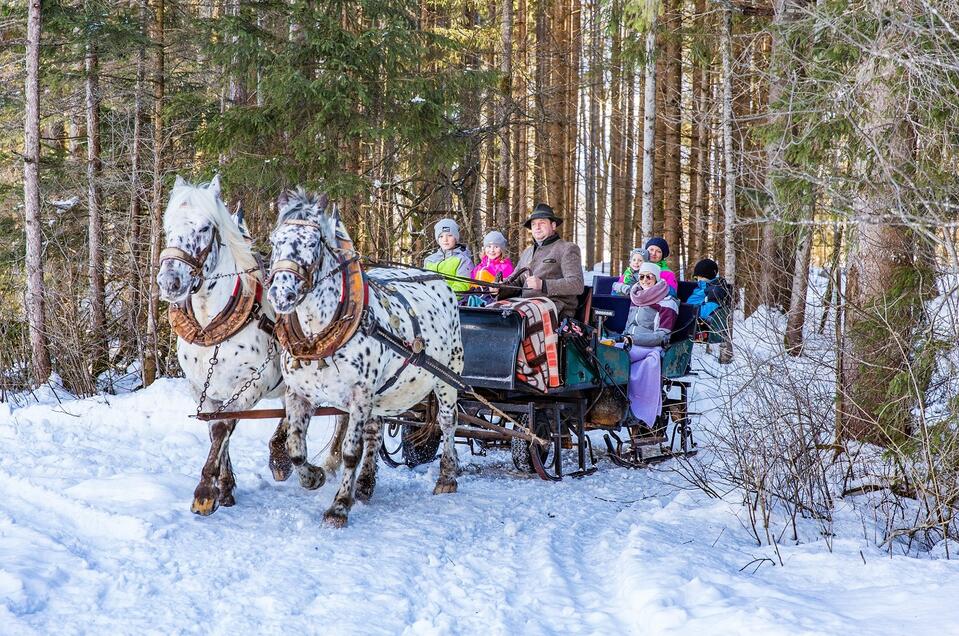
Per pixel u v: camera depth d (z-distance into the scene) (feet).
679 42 52.21
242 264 18.42
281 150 42.98
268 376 19.57
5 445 25.23
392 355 19.66
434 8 65.41
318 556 16.30
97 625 12.53
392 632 12.99
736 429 20.17
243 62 41.55
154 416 29.96
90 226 44.98
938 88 19.67
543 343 24.16
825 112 22.30
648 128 52.60
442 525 19.04
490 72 45.57
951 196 19.90
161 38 43.70
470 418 24.34
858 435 23.48
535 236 27.12
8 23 46.29
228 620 12.98
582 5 70.64
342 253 18.66
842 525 19.72
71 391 36.88
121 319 43.32
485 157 64.34
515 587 15.28
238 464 24.67
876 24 21.77
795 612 12.87
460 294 28.14
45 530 16.87
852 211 21.34
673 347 28.60
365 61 42.24
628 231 72.28
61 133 65.16
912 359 21.47
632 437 28.37
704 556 16.39
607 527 19.86
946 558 17.17
